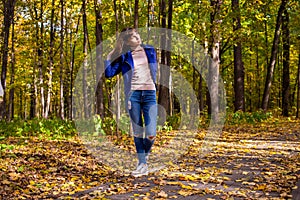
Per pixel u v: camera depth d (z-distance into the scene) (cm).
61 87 2334
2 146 942
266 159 828
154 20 1964
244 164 764
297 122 2084
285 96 2842
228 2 2292
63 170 708
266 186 554
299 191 527
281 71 3566
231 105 3859
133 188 551
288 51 2838
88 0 1873
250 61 3681
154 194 518
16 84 2361
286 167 725
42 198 513
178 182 582
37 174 666
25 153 909
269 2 2294
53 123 1491
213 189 545
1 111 1902
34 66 2627
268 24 2962
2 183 584
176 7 2214
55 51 2827
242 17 2075
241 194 513
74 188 563
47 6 2416
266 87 2525
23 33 2447
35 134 1380
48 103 2480
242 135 1409
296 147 1052
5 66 1911
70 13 2458
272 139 1277
